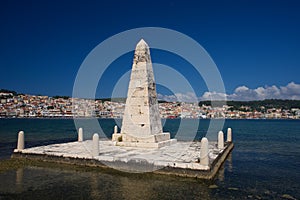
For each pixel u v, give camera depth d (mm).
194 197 11289
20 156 18375
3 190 11930
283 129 73812
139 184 12828
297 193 12297
